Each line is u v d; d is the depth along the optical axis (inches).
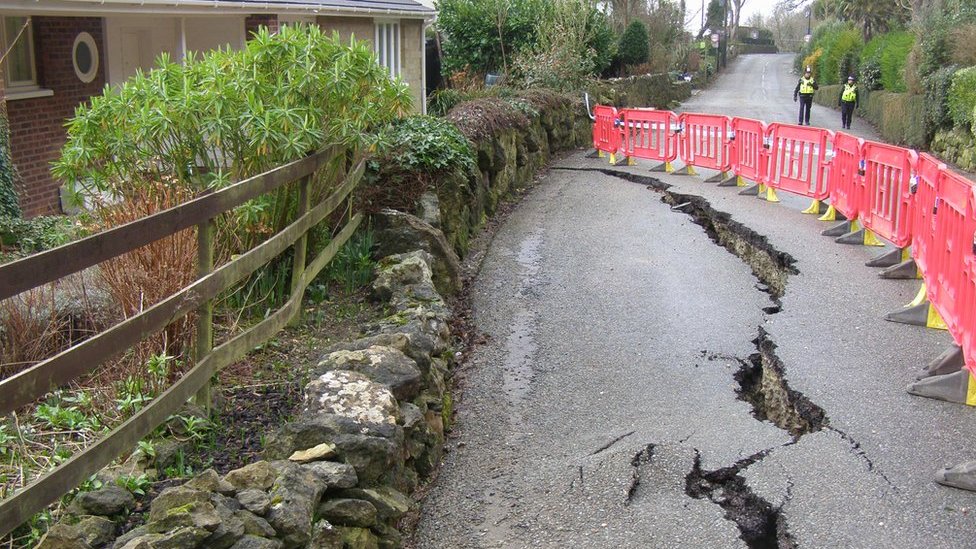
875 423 232.2
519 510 199.6
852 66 1437.0
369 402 186.5
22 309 203.8
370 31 698.2
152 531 128.3
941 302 285.6
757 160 557.9
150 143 262.7
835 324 309.7
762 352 295.1
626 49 1486.2
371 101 298.4
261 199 268.5
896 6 1822.1
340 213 332.5
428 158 374.0
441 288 345.4
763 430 234.5
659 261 416.5
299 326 264.8
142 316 151.2
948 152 826.2
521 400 261.3
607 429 239.1
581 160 768.9
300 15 606.5
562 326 325.7
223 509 135.3
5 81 450.6
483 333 319.6
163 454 164.7
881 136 1053.2
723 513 196.1
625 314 337.7
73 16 492.4
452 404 256.4
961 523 186.2
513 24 1024.9
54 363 126.6
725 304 347.3
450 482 213.8
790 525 186.9
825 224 462.9
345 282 306.5
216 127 252.5
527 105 698.2
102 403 182.1
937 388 246.8
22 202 428.1
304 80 267.9
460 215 411.5
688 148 661.9
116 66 543.2
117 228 145.7
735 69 2655.0
